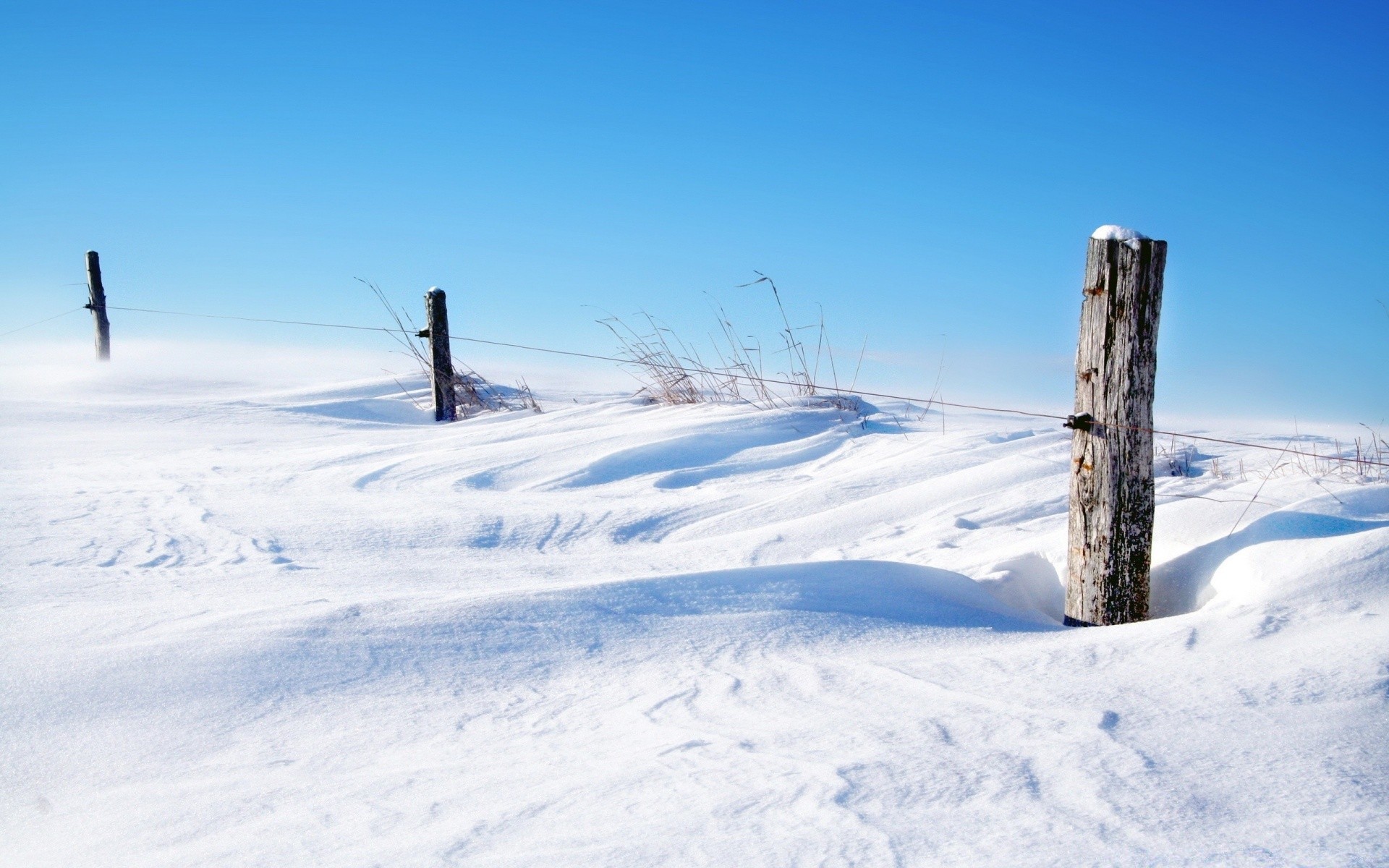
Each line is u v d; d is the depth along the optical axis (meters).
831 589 4.05
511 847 1.96
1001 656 3.30
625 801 2.17
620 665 3.26
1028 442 7.34
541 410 11.12
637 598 3.75
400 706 2.86
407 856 1.93
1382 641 3.14
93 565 4.40
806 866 1.87
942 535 5.51
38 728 2.58
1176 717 2.67
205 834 2.09
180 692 2.80
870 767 2.33
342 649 3.15
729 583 3.97
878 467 6.97
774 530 5.78
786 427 8.68
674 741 2.56
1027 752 2.42
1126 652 3.27
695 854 1.91
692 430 8.38
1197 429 9.76
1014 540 5.26
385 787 2.30
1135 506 4.09
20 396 11.86
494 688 3.03
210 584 4.06
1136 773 2.30
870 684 3.04
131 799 2.27
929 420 9.62
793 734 2.59
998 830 2.02
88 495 6.12
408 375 13.48
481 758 2.49
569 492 6.92
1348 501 4.57
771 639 3.55
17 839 2.12
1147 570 4.16
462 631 3.34
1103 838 1.99
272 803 2.23
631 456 7.67
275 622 3.27
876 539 5.59
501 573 4.63
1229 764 2.36
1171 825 2.05
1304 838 2.00
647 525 6.01
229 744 2.58
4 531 5.00
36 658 2.94
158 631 3.19
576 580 4.49
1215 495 5.20
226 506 5.91
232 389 13.91
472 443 8.45
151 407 10.74
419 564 4.81
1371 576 3.67
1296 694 2.81
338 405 11.54
